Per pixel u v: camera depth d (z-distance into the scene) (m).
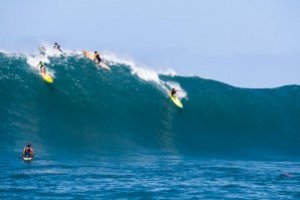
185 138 148.75
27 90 140.62
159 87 158.25
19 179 93.25
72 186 88.94
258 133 163.00
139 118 148.38
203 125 156.38
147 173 104.62
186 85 163.88
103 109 145.62
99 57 150.25
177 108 155.38
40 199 79.44
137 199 81.25
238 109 166.38
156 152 136.75
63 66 149.62
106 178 97.19
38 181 92.19
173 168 113.25
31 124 133.25
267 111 170.88
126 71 157.12
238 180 100.06
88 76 150.50
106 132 140.00
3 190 84.56
